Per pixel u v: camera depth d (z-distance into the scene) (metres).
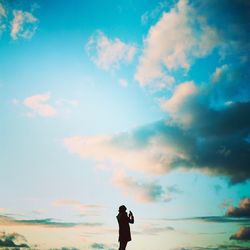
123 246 10.98
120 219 11.25
